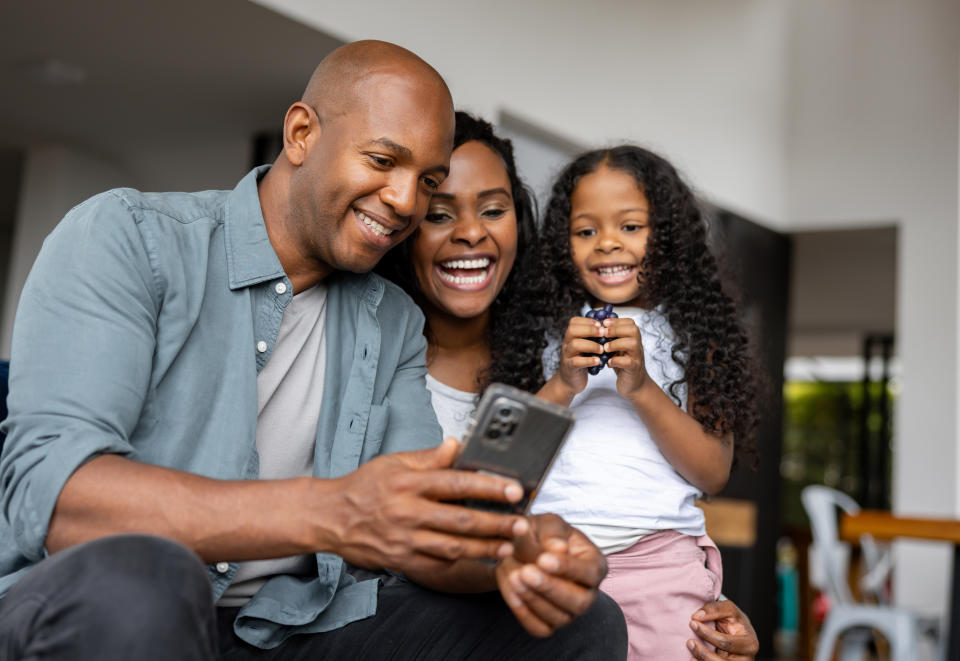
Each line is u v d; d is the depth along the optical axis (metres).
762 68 5.41
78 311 1.04
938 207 5.18
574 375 1.62
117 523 0.92
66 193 4.91
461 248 1.69
